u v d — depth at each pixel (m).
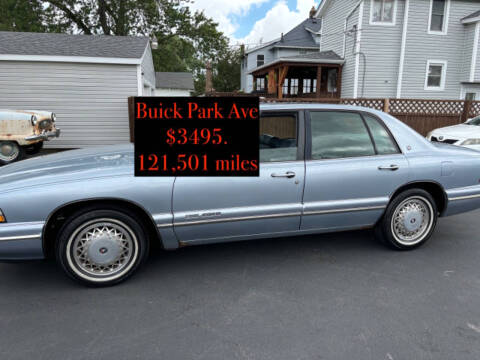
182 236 2.98
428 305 2.62
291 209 3.16
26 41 11.61
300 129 3.23
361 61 15.45
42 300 2.68
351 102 10.38
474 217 4.86
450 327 2.36
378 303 2.65
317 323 2.39
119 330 2.31
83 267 2.81
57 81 10.92
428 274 3.13
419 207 3.60
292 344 2.18
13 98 10.77
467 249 3.72
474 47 15.24
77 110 11.24
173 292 2.81
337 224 3.39
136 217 2.87
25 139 8.15
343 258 3.47
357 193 3.32
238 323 2.39
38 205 2.59
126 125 11.68
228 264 3.33
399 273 3.15
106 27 25.30
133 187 2.75
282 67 16.59
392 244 3.58
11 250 2.59
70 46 11.59
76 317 2.46
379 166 3.34
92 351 2.10
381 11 15.19
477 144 7.61
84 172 2.81
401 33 15.36
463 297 2.74
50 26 24.94
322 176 3.19
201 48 29.20
